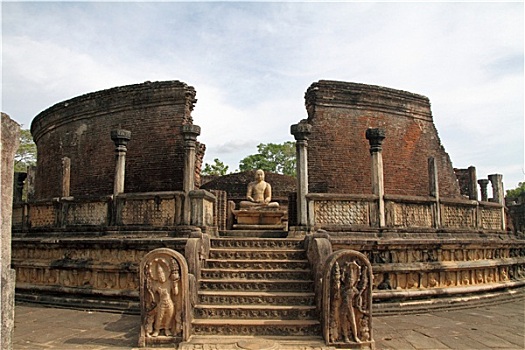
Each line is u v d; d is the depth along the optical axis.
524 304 11.39
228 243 9.55
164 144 15.57
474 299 11.12
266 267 8.68
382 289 10.23
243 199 18.30
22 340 7.20
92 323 8.58
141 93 15.99
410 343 7.06
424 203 11.48
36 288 11.24
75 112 17.59
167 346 6.66
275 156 45.75
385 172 16.30
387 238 10.55
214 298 7.73
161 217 10.64
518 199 23.94
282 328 6.98
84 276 10.84
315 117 15.98
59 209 11.92
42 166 19.78
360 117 16.38
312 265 8.22
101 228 11.05
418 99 17.44
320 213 10.58
